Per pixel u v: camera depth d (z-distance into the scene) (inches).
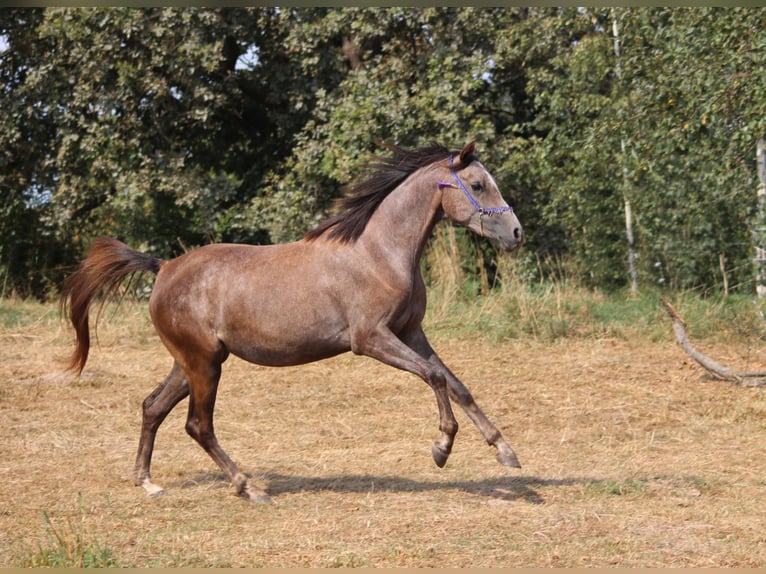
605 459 294.5
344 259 248.4
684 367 436.1
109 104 686.5
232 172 809.5
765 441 311.4
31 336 533.3
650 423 339.0
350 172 632.4
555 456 299.3
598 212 632.4
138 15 666.8
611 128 493.0
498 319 534.6
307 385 419.2
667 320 529.0
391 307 245.6
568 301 568.1
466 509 239.3
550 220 653.3
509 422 346.9
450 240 612.7
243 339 253.1
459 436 329.4
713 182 507.8
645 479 268.5
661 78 439.2
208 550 207.8
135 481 267.1
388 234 249.4
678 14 454.6
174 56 682.8
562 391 394.6
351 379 430.0
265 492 259.1
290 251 256.1
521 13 684.7
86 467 289.6
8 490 263.1
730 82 400.2
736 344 488.7
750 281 553.9
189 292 257.3
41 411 369.7
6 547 210.1
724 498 249.4
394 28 681.0
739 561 198.2
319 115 680.4
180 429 343.9
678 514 233.1
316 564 196.9
